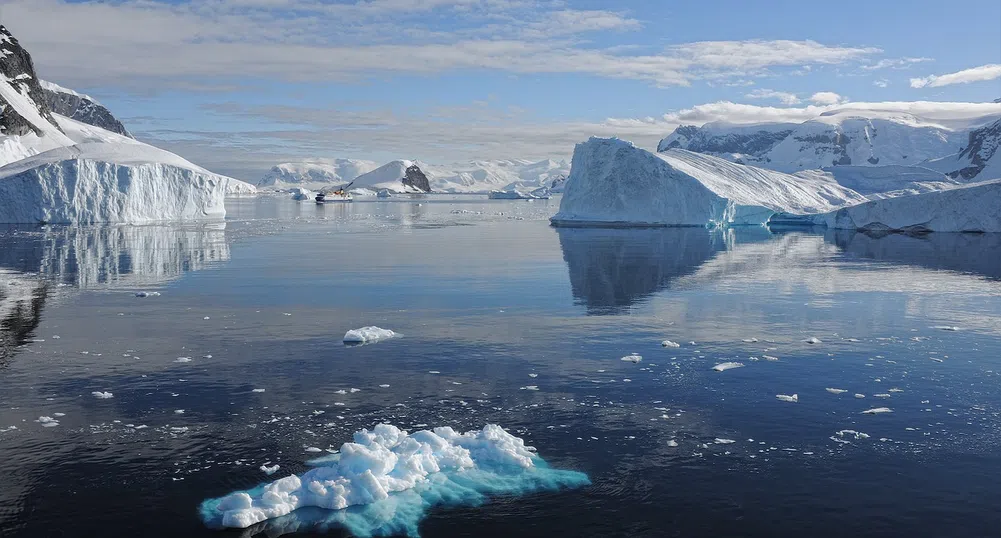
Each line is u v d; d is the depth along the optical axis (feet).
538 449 48.16
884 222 257.96
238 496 40.01
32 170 255.09
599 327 84.33
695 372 65.57
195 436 49.83
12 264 140.77
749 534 37.63
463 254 166.71
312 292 109.09
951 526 38.29
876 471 44.65
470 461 45.44
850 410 55.42
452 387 60.75
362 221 316.60
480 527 38.42
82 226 245.86
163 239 201.26
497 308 96.37
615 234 232.73
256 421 52.60
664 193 270.46
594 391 59.93
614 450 47.91
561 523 38.78
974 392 59.77
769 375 64.64
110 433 50.24
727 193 280.51
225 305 97.50
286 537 37.47
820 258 162.20
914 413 54.70
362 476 41.88
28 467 44.93
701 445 48.65
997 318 90.43
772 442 49.16
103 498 41.22
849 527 38.22
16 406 55.42
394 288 113.39
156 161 289.33
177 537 37.42
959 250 183.01
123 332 80.33
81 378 62.64
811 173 355.97
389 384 61.46
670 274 132.26
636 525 38.52
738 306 98.68
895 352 73.00
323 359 69.26
